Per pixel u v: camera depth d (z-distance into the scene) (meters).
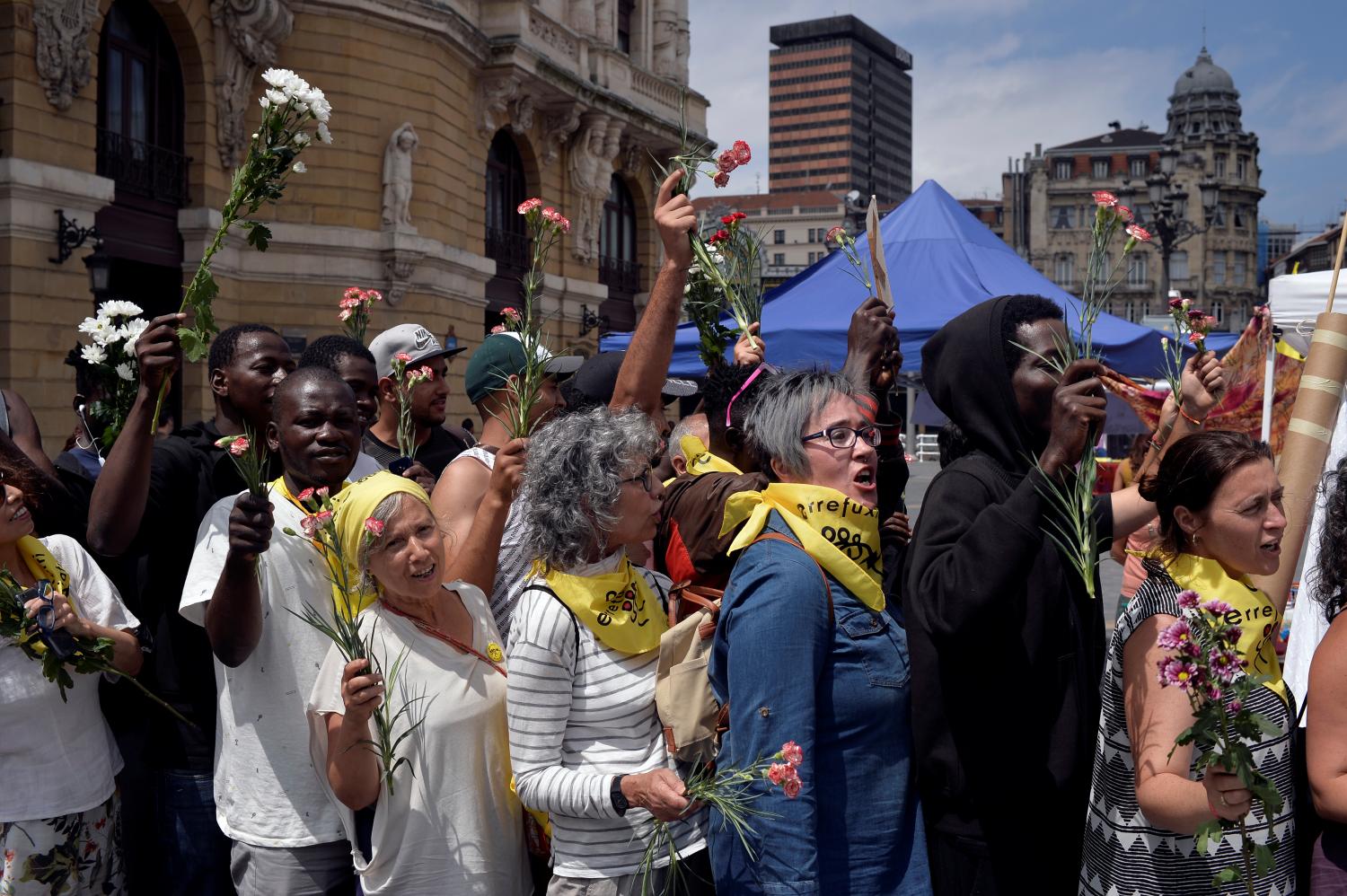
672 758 2.47
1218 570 2.19
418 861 2.50
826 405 2.45
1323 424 3.08
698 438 3.26
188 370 17.55
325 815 2.72
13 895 2.74
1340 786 2.12
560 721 2.40
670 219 3.04
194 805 3.00
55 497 3.31
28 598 2.56
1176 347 2.90
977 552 2.13
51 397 14.95
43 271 14.83
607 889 2.38
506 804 2.62
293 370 3.24
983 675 2.26
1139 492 2.40
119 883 3.01
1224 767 1.84
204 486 3.13
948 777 2.26
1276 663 2.26
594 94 25.59
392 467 4.08
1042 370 2.36
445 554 2.86
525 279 3.04
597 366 4.34
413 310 20.45
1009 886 2.25
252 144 3.04
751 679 2.21
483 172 23.08
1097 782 2.23
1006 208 94.50
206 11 17.73
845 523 2.35
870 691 2.29
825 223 88.75
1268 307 4.05
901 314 6.06
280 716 2.71
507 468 2.87
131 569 3.13
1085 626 2.34
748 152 3.05
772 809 2.15
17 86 14.26
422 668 2.56
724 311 3.51
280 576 2.74
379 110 19.80
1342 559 2.32
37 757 2.78
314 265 19.22
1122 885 2.15
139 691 3.03
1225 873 1.98
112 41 16.52
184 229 17.61
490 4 22.52
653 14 29.47
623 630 2.44
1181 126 88.31
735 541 2.38
